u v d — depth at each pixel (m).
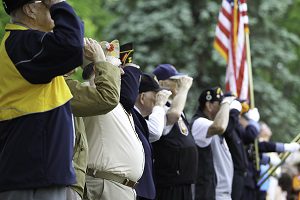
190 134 22.38
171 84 22.69
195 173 22.22
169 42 54.59
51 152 12.88
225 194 25.41
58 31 12.79
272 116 56.44
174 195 21.72
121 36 55.97
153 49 55.09
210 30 54.75
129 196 16.77
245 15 30.23
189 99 53.59
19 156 12.86
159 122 20.27
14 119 13.01
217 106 25.09
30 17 13.46
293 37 58.12
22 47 12.97
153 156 21.38
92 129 16.56
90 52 14.87
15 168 12.86
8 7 13.52
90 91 14.52
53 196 12.98
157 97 20.69
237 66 30.00
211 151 24.42
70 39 12.76
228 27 30.38
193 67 54.44
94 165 16.45
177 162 21.67
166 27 54.19
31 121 12.92
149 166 18.84
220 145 25.44
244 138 29.16
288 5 59.75
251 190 29.06
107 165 16.48
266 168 34.19
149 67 54.31
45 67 12.80
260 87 55.94
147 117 20.91
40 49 12.85
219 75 55.00
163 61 54.59
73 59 12.88
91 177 16.48
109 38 56.28
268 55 56.97
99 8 55.81
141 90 20.70
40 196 12.91
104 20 56.22
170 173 21.64
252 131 29.03
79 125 15.34
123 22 55.94
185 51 54.75
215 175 24.55
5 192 12.95
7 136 13.06
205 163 24.12
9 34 13.25
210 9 54.59
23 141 12.89
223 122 23.97
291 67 66.88
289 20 66.88
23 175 12.82
